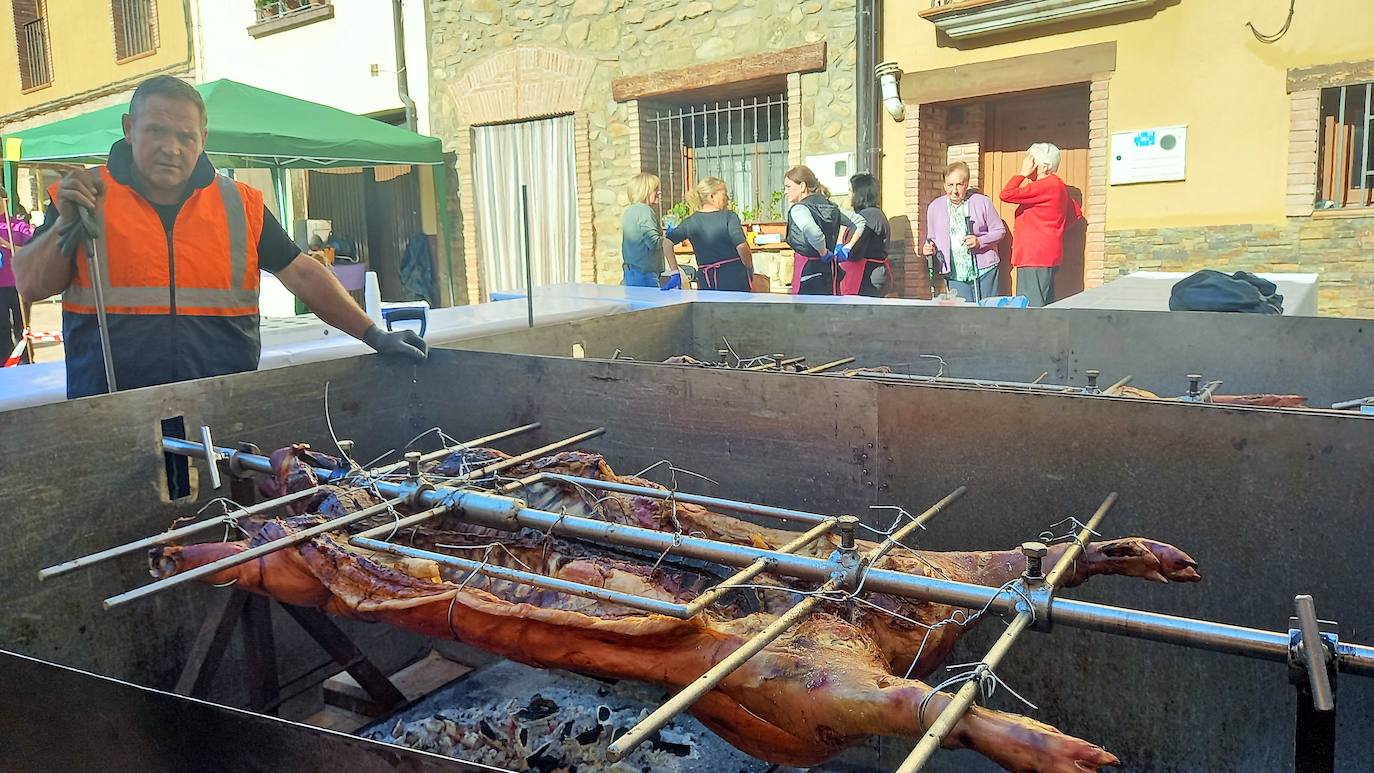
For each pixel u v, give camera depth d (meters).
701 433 2.99
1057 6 7.58
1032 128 8.60
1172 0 7.37
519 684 2.87
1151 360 3.66
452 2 11.47
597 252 10.87
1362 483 2.04
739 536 2.40
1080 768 1.42
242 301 3.29
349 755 1.52
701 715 1.96
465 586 2.14
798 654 1.83
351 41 12.55
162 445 2.73
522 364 3.32
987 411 2.48
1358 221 6.94
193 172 3.16
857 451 2.70
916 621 2.06
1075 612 1.67
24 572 2.42
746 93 9.92
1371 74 6.72
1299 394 3.40
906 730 1.62
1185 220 7.60
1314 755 1.49
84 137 7.78
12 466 2.39
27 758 1.87
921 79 8.48
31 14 17.48
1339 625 2.12
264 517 2.80
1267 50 7.08
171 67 14.90
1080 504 2.39
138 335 3.09
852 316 4.38
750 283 7.64
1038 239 7.39
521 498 2.56
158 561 2.27
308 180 13.52
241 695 2.88
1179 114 7.49
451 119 11.82
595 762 2.48
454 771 1.43
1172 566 1.96
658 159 10.41
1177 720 2.33
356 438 3.38
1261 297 3.78
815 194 7.11
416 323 4.62
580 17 10.41
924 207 8.76
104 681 1.72
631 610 2.02
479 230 11.98
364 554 2.28
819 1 8.82
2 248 8.13
